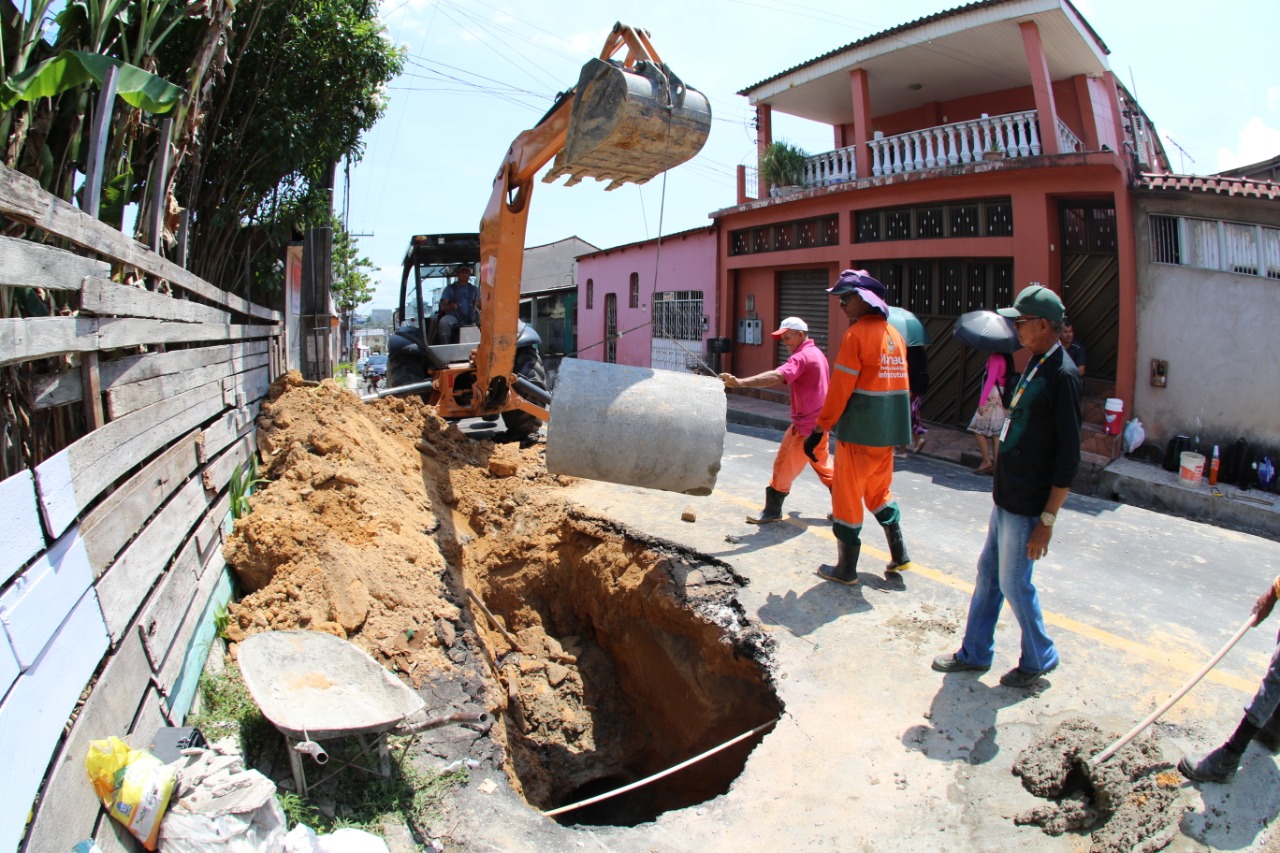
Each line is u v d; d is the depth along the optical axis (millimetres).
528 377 8859
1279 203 8539
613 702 5945
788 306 15406
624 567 5859
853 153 13969
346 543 4805
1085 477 9500
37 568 2297
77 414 3525
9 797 1965
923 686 4129
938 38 11820
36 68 3623
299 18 6895
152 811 2564
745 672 4738
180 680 3420
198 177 5891
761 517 6359
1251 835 2992
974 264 11844
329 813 3182
